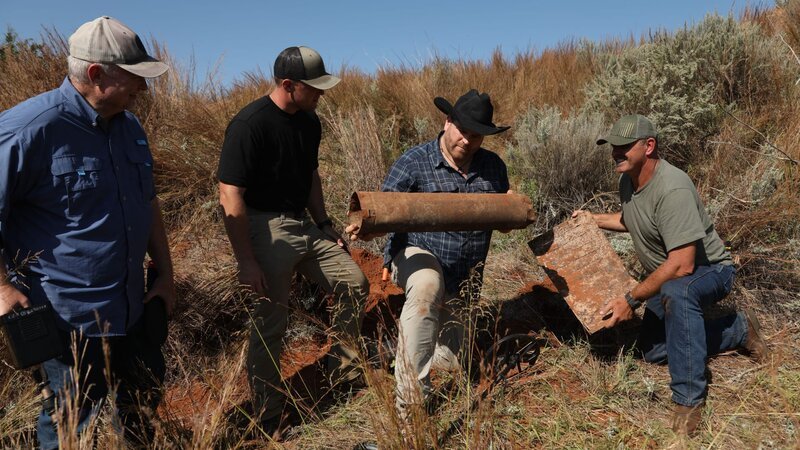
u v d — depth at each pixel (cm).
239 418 271
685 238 262
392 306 369
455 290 295
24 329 185
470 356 269
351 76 730
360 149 513
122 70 194
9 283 189
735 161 443
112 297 209
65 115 192
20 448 237
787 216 367
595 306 289
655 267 299
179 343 322
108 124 207
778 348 307
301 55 243
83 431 194
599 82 594
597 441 249
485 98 268
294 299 359
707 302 274
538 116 573
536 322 351
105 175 202
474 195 272
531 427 258
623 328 341
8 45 500
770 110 501
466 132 270
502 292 383
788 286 350
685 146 488
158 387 228
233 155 241
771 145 418
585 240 309
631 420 261
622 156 278
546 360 311
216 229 413
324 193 495
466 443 230
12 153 181
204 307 336
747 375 287
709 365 299
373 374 249
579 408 271
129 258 214
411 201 251
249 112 245
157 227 238
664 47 539
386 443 229
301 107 252
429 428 225
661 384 288
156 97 524
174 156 455
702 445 242
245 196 261
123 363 224
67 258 198
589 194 480
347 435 259
